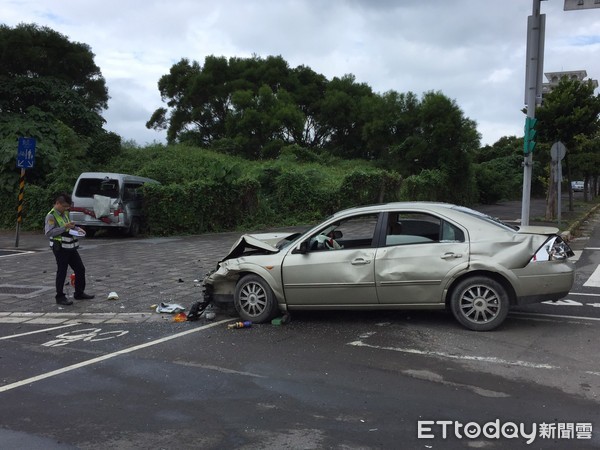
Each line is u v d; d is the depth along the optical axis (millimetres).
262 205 21125
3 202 19516
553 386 4645
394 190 26469
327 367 5227
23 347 6074
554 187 21812
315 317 7145
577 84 20500
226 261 7203
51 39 29750
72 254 8180
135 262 11859
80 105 27109
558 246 6277
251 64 51094
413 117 36469
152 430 3926
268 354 5660
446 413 4145
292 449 3609
